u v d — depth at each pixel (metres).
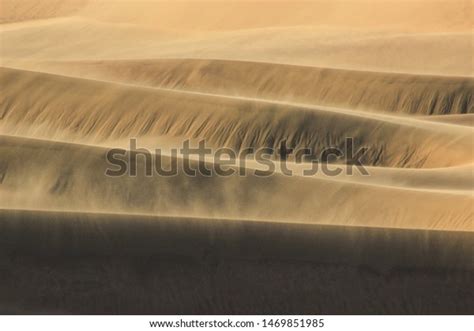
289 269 84.00
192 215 88.12
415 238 85.06
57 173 94.88
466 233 85.25
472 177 101.50
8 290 83.06
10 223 86.00
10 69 142.88
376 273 83.75
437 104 171.88
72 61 181.25
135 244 85.19
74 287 83.50
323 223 87.06
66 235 85.50
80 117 137.12
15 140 98.19
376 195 91.69
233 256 84.69
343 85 174.75
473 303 82.62
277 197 91.88
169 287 83.38
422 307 82.75
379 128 131.00
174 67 179.62
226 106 135.62
